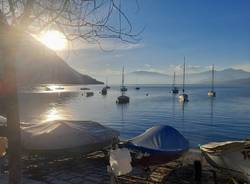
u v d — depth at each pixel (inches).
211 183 380.5
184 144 441.4
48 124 475.5
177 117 1951.3
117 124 1664.6
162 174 413.1
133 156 416.5
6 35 159.3
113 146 313.7
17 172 174.1
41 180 393.4
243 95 4741.6
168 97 4256.9
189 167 444.1
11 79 166.1
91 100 3700.8
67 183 383.2
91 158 499.5
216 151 384.8
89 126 500.4
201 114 2108.8
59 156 438.9
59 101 3516.2
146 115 2069.4
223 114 2096.5
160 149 414.9
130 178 379.9
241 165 370.6
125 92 6161.4
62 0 153.4
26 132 442.9
